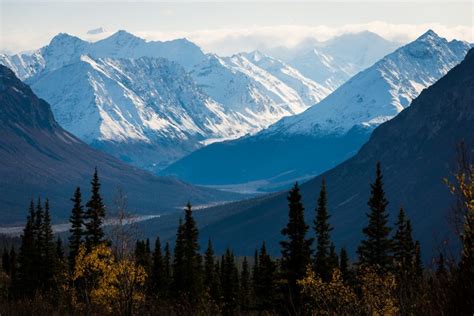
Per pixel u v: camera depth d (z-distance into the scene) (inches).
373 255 2650.1
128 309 1785.2
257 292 2888.8
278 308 2493.8
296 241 2539.4
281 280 2434.8
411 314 832.3
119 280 1781.5
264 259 2854.3
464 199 732.0
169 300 2903.5
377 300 989.2
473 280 724.0
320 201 2746.1
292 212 2554.1
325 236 2723.9
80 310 2039.9
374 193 2726.4
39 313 2204.7
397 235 2689.5
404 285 890.7
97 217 3097.9
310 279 1174.3
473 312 721.6
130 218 1839.3
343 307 1101.1
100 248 1801.2
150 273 2726.4
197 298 3014.3
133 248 1831.9
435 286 769.6
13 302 2504.9
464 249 732.0
